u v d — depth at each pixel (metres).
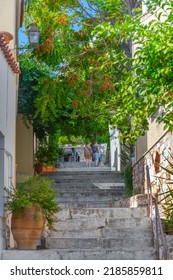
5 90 14.09
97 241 13.84
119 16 20.61
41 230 13.20
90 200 22.03
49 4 20.78
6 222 13.43
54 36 19.45
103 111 21.12
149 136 19.11
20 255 12.40
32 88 22.19
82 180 25.25
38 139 28.30
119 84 13.20
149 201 15.30
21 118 24.05
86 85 19.22
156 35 11.23
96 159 35.53
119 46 20.67
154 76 11.08
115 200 20.34
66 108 24.42
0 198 13.38
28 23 21.98
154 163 17.88
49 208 13.41
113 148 32.38
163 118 12.28
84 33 21.11
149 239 13.83
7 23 16.14
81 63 19.94
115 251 12.68
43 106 19.05
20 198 13.10
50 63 19.91
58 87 19.12
